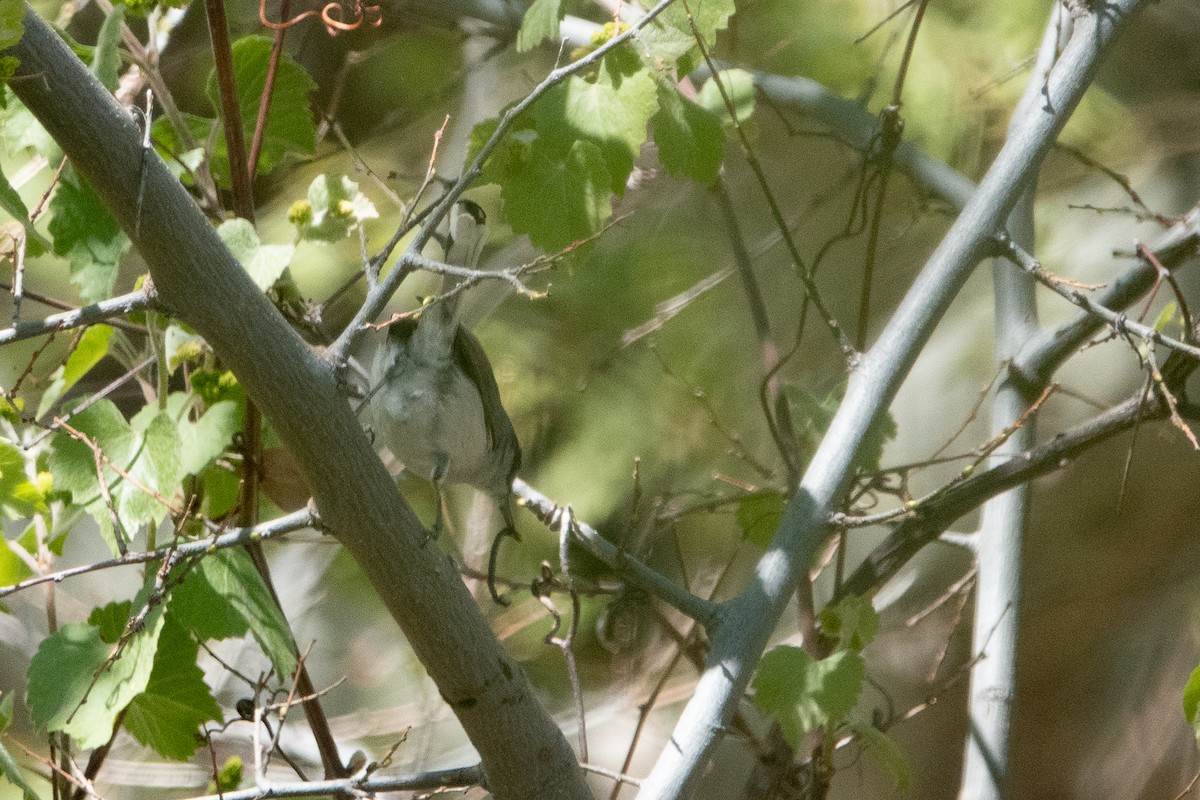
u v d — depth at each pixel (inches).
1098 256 458.0
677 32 244.4
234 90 234.4
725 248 441.7
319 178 234.1
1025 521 298.0
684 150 261.7
